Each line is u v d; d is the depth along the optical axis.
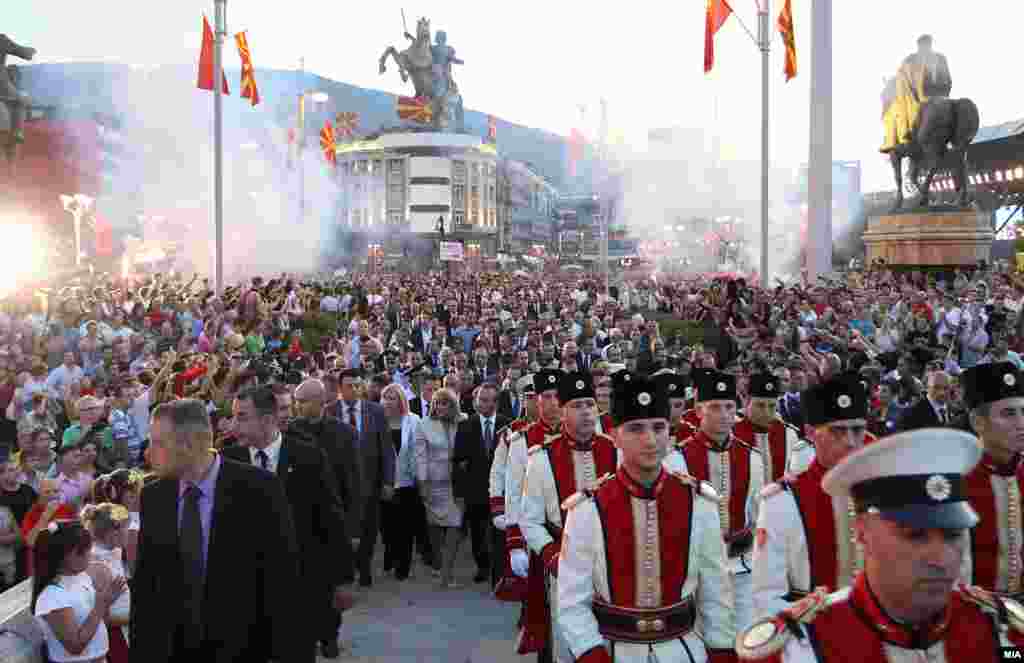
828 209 39.00
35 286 30.50
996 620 2.61
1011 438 4.02
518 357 14.62
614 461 6.13
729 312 23.77
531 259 152.25
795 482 4.29
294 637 4.68
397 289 42.34
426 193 150.50
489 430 10.03
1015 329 20.55
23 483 8.85
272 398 6.20
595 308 29.94
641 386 4.32
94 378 14.09
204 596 4.53
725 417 6.39
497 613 8.88
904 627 2.48
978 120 43.88
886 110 46.41
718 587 4.43
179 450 4.52
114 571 5.97
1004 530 4.09
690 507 4.40
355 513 7.46
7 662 5.35
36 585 5.62
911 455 2.33
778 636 2.60
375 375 11.73
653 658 4.26
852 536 4.11
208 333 19.36
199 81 29.23
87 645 5.64
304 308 31.70
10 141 42.69
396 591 9.81
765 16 30.58
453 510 10.05
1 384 14.20
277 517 4.71
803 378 10.86
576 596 4.29
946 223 43.59
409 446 10.37
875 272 41.66
